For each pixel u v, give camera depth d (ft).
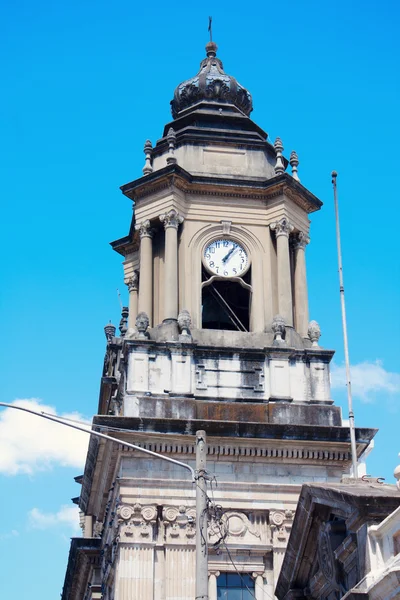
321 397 130.93
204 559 76.38
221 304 144.36
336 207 135.13
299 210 144.25
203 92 153.79
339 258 132.16
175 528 121.19
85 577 159.94
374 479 90.07
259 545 122.11
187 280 137.49
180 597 118.32
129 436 123.24
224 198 142.41
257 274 139.74
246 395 130.00
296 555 85.66
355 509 74.69
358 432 127.34
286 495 124.47
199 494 78.43
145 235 140.77
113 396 156.04
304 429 125.80
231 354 131.64
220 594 120.37
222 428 124.57
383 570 70.74
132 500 121.49
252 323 137.80
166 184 140.67
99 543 151.74
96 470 131.34
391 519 70.95
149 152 145.69
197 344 130.93
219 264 139.85
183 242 139.44
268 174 146.20
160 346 130.00
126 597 117.39
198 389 129.29
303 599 86.33
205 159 145.79
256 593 120.57
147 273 138.82
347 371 125.49
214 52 160.76
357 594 70.85
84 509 146.10
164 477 122.93
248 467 125.29
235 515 123.24
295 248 143.02
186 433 123.95
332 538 78.69
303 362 132.57
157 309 138.72
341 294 129.90
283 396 129.70
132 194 143.64
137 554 119.34
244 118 150.71
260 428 125.08
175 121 150.71
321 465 126.72
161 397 127.44
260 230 141.79
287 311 136.77
